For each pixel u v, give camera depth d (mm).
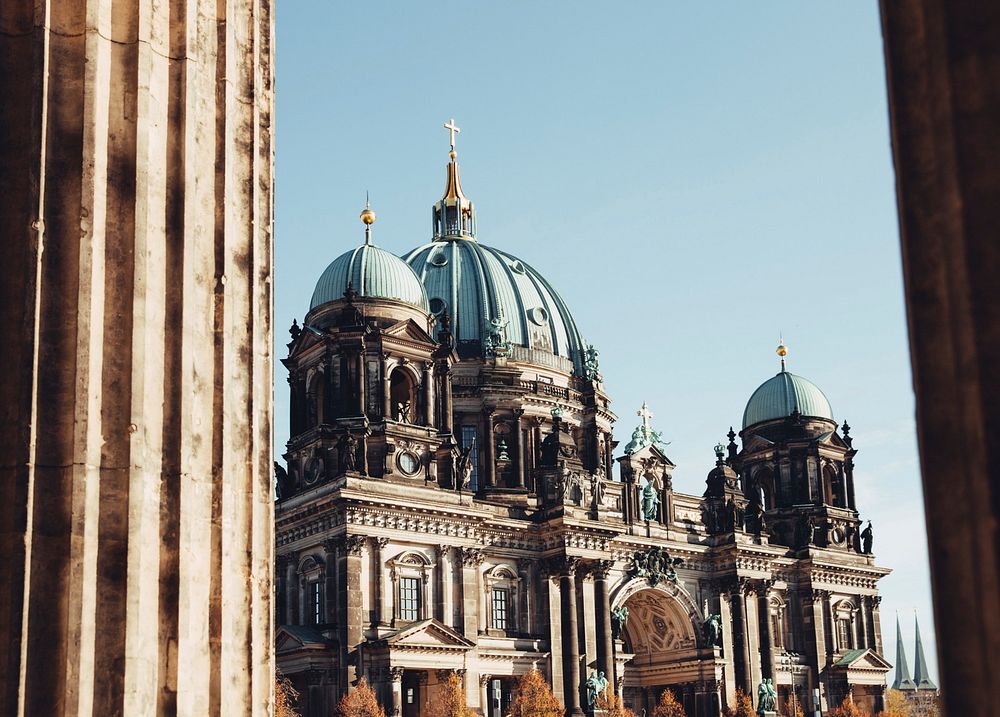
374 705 95875
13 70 15953
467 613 111125
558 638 117312
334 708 101500
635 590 126125
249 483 17594
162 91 16938
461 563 111938
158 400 16141
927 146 8352
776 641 140500
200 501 16625
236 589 17172
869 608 150125
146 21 16688
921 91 8414
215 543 16672
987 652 7332
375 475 111000
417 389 116875
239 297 17953
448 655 105938
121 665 14820
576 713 114875
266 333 18594
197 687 16062
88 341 15320
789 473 152750
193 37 17422
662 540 129750
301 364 118188
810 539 145875
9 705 14242
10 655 14352
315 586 108062
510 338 145250
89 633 14688
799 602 144250
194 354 16766
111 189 16047
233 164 18047
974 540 7559
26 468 14742
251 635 17188
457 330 144625
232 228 17922
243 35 18812
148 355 15969
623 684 135625
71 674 14422
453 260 151250
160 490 15969
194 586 16266
